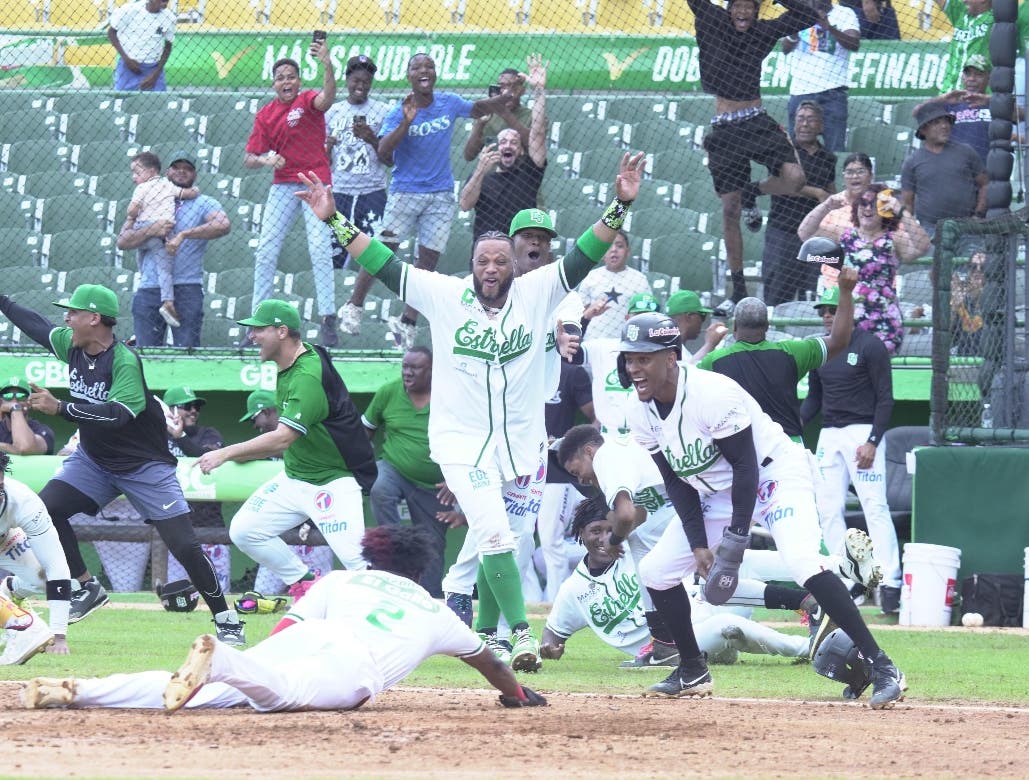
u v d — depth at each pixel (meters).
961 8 50.78
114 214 57.28
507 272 26.05
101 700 19.16
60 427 52.31
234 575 50.16
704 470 21.69
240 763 15.52
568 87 57.56
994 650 33.19
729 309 45.94
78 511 31.02
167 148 59.41
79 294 29.02
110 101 60.56
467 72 57.84
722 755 17.02
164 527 30.42
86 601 32.22
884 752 17.52
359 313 47.94
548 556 40.06
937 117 45.44
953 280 41.56
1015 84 44.25
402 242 47.78
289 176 46.72
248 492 44.56
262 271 47.00
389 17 58.25
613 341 33.97
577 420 46.78
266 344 33.47
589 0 57.34
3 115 61.25
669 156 55.81
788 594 28.98
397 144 46.12
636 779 15.03
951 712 22.09
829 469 40.75
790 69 51.47
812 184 45.62
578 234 53.72
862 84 55.88
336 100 49.53
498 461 26.67
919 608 39.50
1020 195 45.28
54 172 59.28
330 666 19.12
